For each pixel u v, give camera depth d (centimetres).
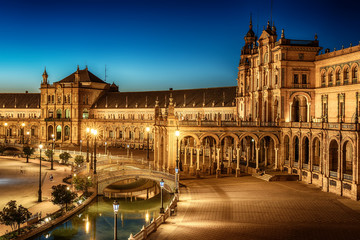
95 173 6338
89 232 4616
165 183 6141
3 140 15412
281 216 4125
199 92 12762
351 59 6066
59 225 4909
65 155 9819
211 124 6831
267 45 7562
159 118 7869
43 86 14725
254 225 3806
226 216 4153
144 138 12925
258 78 8038
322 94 6838
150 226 3619
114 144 13500
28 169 9244
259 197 5034
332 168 5400
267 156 7631
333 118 6525
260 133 6925
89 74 15062
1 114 16525
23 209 4453
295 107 7256
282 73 7025
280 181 6234
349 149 5881
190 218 4109
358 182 4791
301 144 6275
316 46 7131
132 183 7944
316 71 7056
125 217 5341
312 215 4144
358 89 5878
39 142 14162
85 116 14662
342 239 3388
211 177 6738
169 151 6731
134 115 13938
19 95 16825
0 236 4122
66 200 5141
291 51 7056
